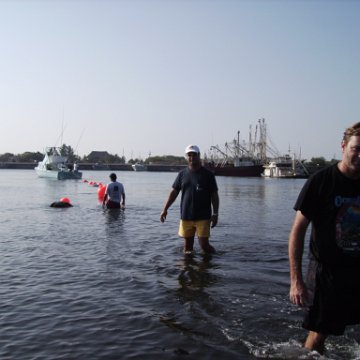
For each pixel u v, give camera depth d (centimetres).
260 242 1218
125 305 663
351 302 436
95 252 1066
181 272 859
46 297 705
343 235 429
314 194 433
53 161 7056
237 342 525
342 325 444
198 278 814
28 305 667
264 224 1661
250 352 498
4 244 1180
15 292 733
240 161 12569
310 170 12094
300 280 433
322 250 437
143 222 1673
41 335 553
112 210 2136
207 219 1036
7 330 570
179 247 1131
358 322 446
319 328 447
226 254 1038
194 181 1027
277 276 829
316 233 441
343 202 427
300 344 516
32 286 768
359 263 434
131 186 5453
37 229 1473
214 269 884
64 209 2197
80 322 595
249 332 556
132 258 993
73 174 6725
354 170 418
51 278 820
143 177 10456
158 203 2711
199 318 606
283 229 1513
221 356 489
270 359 480
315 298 447
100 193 2798
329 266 437
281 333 553
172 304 666
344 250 430
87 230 1448
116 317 612
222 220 1805
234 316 613
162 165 18325
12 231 1424
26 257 1007
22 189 4238
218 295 709
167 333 555
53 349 512
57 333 559
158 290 739
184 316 614
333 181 428
